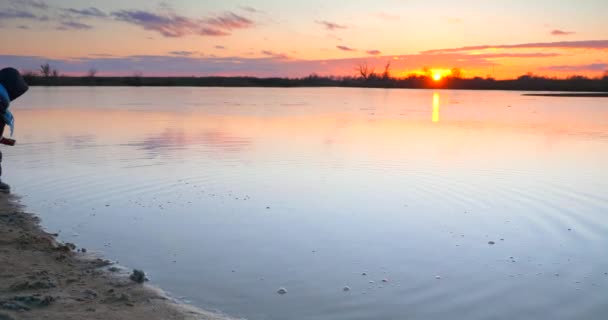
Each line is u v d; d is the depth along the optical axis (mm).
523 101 55656
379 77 153250
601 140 18094
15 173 11188
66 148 15086
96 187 9906
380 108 38875
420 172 11703
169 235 7168
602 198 9320
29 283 5098
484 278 5785
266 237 7141
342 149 15305
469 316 4844
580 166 12602
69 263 5922
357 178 11055
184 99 50469
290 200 9141
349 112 33500
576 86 131000
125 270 5820
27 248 6289
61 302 4703
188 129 20922
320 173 11531
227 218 8047
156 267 5945
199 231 7367
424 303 5117
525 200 9211
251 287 5430
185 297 5125
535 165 12742
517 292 5406
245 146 15828
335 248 6730
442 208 8719
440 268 6074
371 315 4832
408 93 87938
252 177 11062
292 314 4824
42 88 89938
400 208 8672
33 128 20688
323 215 8266
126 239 6965
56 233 7152
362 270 5984
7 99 9102
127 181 10469
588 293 5395
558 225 7777
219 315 4730
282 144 16375
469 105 45250
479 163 12953
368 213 8383
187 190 9797
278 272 5879
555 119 28594
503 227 7660
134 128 21047
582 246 6863
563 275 5887
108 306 4707
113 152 14336
